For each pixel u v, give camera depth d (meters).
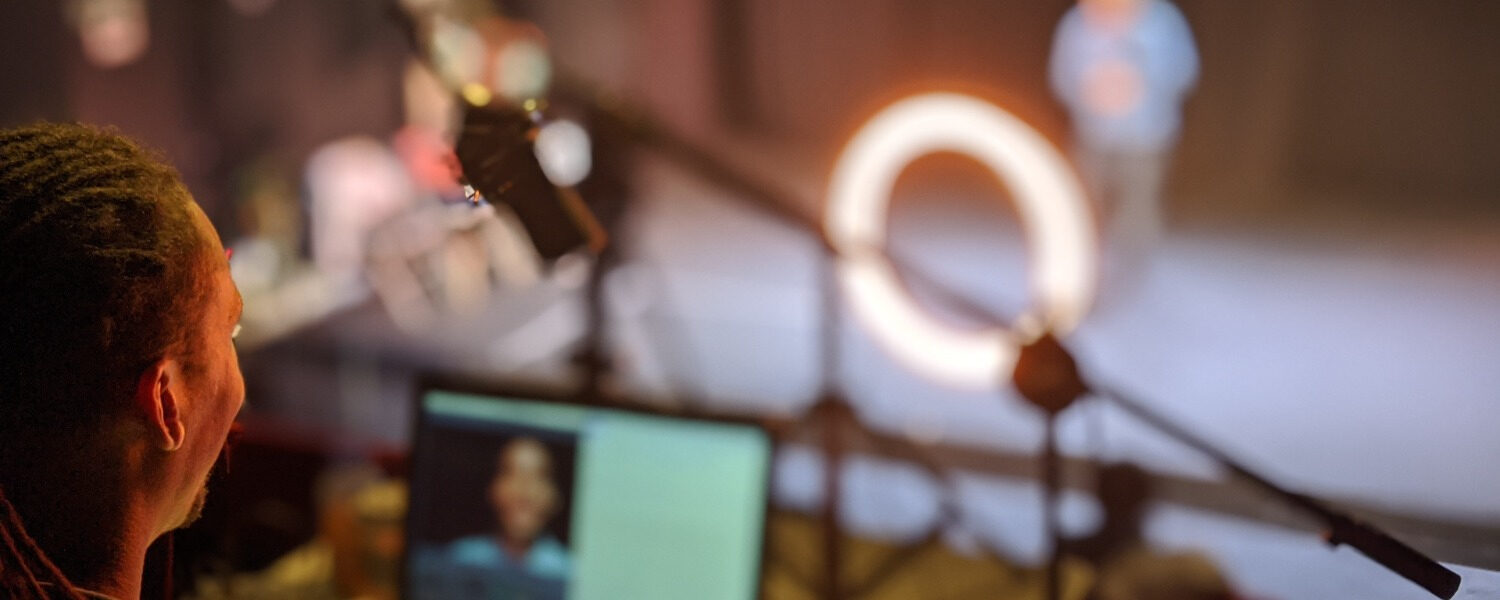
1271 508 3.46
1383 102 12.31
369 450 3.09
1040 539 3.55
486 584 2.55
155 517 1.80
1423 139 12.24
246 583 2.79
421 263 7.56
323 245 8.11
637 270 6.78
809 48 13.96
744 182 3.13
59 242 1.73
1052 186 5.93
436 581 2.57
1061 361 2.37
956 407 5.39
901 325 5.02
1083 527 2.98
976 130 5.78
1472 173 12.09
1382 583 2.37
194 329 1.79
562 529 2.52
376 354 6.65
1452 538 2.93
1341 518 2.12
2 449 1.74
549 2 12.65
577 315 6.91
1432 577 2.05
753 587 2.44
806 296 7.86
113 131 1.83
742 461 2.46
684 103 13.16
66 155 1.76
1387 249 9.83
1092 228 7.00
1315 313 7.79
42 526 1.75
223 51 11.52
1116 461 2.95
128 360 1.75
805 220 3.01
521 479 2.55
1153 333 6.88
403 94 11.55
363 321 7.24
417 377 2.60
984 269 9.20
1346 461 5.28
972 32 13.28
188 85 11.48
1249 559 3.11
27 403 1.73
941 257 9.53
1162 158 6.96
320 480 3.02
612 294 5.04
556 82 3.32
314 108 11.65
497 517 2.55
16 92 11.16
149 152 1.83
